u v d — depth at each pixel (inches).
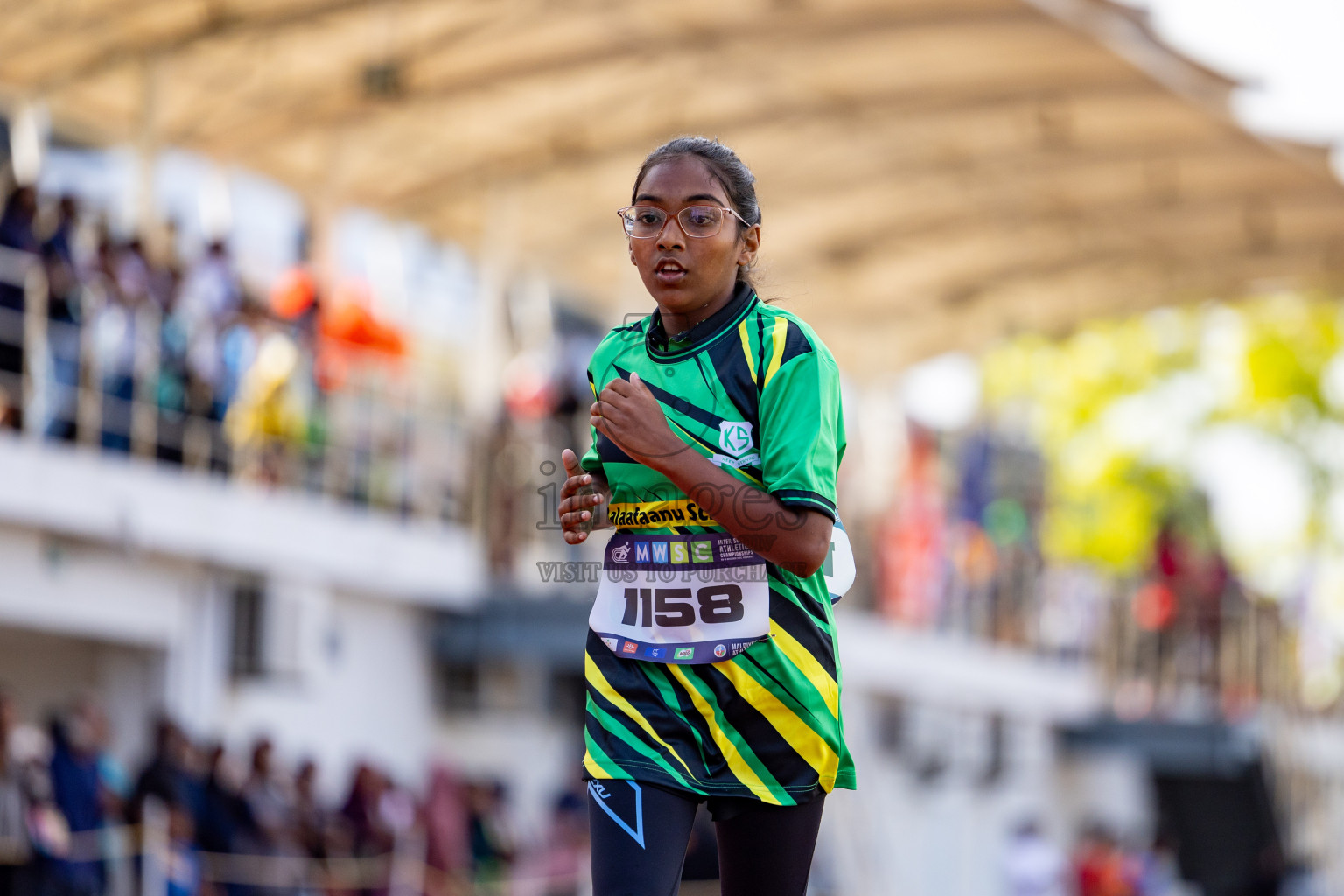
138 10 1123.9
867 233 1700.3
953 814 1653.5
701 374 260.8
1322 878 1675.7
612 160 1446.9
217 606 1043.3
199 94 1254.9
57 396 919.0
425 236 1513.3
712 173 262.4
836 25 1259.8
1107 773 1969.7
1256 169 1589.6
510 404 1264.8
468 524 1249.4
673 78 1348.4
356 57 1238.9
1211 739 1680.6
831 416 255.4
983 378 2316.7
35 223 892.0
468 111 1343.5
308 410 1055.6
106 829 805.9
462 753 1238.3
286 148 1347.2
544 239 1579.7
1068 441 2322.8
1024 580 1841.8
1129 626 1818.4
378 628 1166.3
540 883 1048.2
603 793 257.4
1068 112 1451.8
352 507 1117.7
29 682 1051.3
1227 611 1739.7
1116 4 1288.1
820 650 263.7
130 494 936.3
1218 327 2294.5
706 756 257.8
